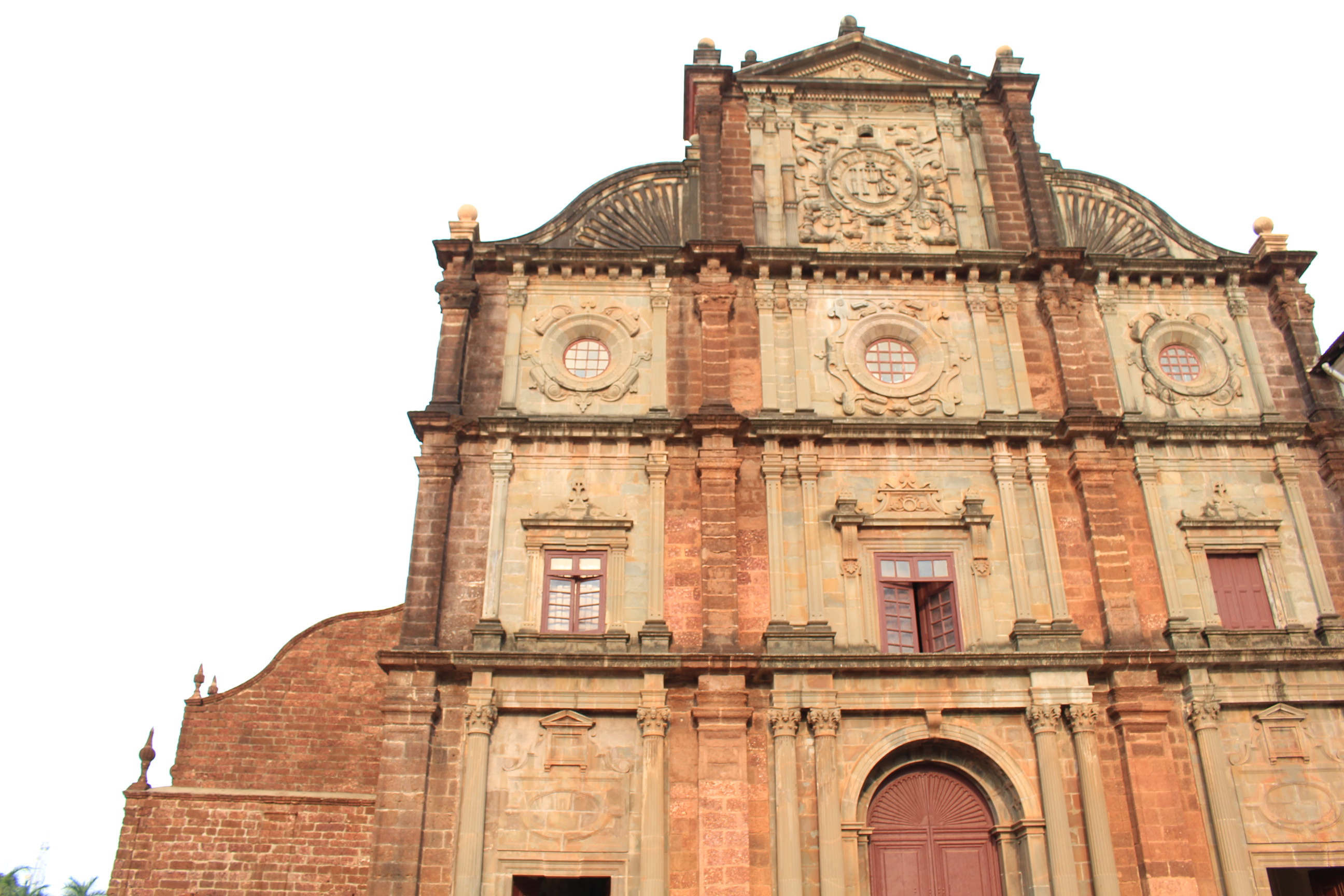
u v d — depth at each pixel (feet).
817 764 73.46
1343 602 82.48
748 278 92.94
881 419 86.58
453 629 78.18
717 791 71.97
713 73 101.71
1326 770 76.33
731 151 98.89
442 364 86.94
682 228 96.07
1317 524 85.56
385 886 69.15
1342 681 78.02
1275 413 89.40
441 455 83.20
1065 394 87.92
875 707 75.56
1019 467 85.71
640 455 84.99
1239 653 77.20
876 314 92.17
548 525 81.97
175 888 89.76
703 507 81.92
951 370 90.12
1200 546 83.97
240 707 102.94
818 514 83.10
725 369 87.66
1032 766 75.20
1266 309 95.20
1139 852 71.97
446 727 74.54
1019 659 76.13
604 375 89.10
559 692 75.25
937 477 85.35
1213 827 73.41
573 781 73.61
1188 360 92.99
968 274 93.76
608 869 71.46
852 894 71.20
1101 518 82.79
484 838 71.67
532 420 84.48
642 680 75.66
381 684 105.40
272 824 92.63
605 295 92.48
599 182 97.81
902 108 103.14
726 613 78.13
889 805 77.20
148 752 94.79
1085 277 94.43
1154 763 74.18
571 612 80.12
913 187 98.94
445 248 91.61
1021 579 81.05
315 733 102.63
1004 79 102.22
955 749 76.84
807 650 77.10
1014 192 98.73
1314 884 77.10
